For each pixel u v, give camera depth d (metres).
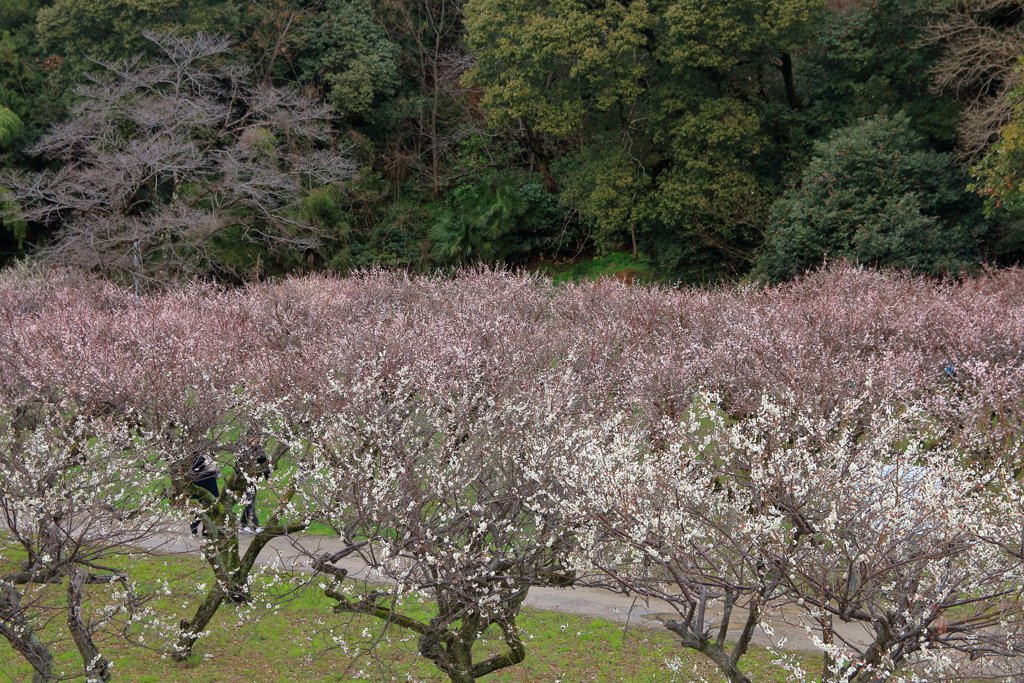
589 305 20.30
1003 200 20.66
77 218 32.56
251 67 40.28
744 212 29.31
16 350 11.96
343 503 6.86
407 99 44.25
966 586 4.92
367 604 6.88
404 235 40.62
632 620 9.24
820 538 5.41
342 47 41.41
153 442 8.95
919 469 5.94
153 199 34.75
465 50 44.59
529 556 6.39
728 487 6.85
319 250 37.97
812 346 13.03
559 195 39.88
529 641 8.82
